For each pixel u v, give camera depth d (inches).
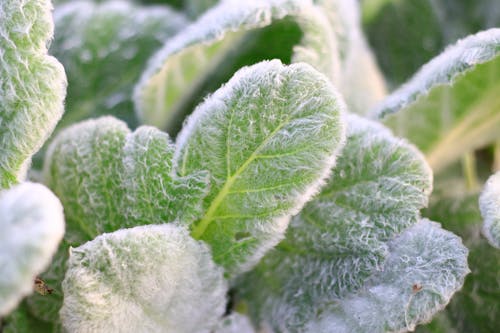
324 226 15.3
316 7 16.2
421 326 15.7
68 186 15.6
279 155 14.2
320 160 14.1
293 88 14.0
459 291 15.9
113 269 13.9
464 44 15.5
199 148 14.5
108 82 18.2
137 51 18.5
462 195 16.4
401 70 20.2
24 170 14.2
